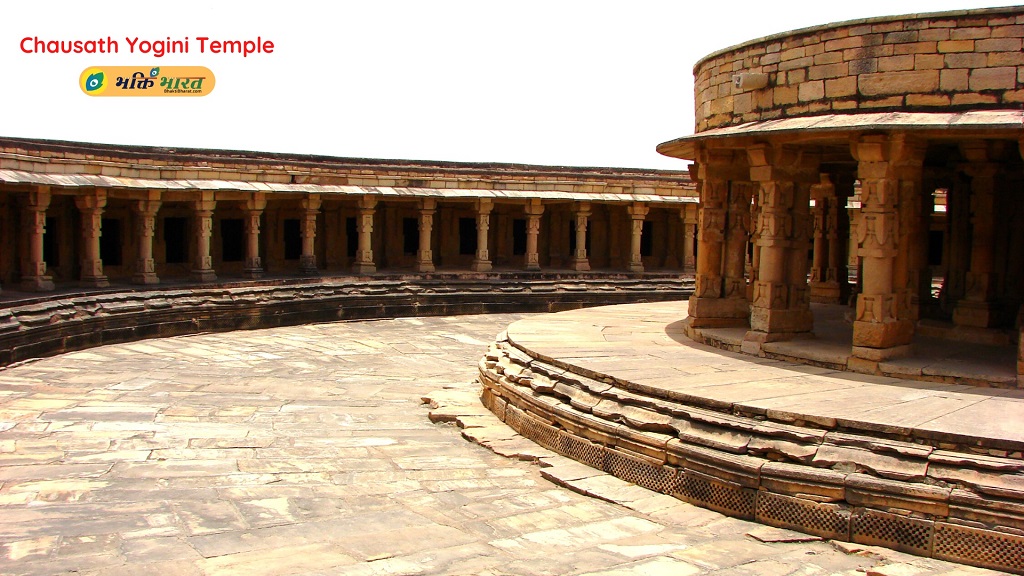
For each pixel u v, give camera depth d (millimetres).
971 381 10633
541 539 7816
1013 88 10891
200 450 10859
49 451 10625
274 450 10961
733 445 9000
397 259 31953
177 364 18062
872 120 11164
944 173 16203
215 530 7801
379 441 11648
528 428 11719
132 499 8711
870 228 11414
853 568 7445
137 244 23484
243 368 17828
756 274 14836
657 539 7953
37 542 7340
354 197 28562
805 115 12539
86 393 14555
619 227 34188
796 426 8922
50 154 20750
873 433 8516
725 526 8531
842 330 14773
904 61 11477
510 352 13711
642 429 9883
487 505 8875
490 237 33250
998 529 7539
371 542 7531
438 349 21422
